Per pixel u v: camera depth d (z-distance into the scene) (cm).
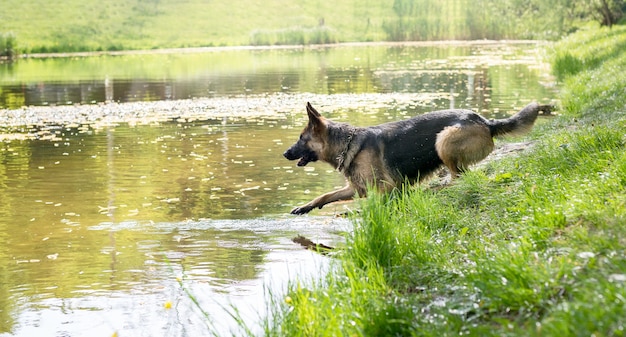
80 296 653
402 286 564
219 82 2789
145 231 861
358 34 5800
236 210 954
